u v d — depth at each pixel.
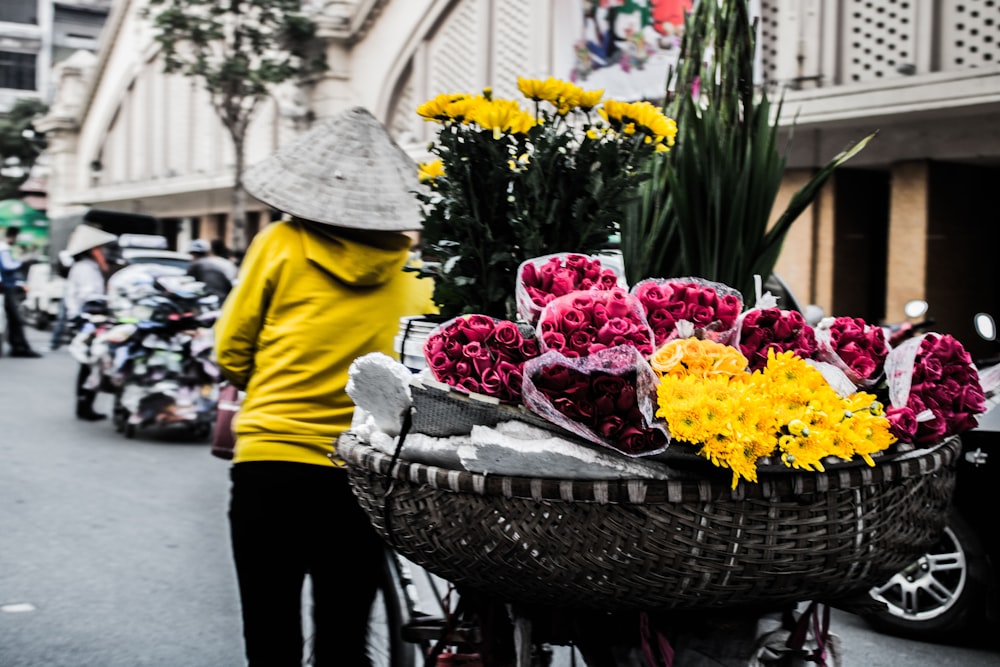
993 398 2.48
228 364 3.21
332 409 3.15
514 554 2.04
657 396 1.98
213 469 8.38
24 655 4.41
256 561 3.16
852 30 11.12
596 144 2.49
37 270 26.09
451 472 2.07
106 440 9.66
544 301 2.21
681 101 3.04
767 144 2.88
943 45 10.40
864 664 4.50
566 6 13.44
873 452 2.04
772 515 1.99
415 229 3.16
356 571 3.21
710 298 2.20
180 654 4.47
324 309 3.13
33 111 44.47
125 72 33.19
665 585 2.01
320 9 20.50
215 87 19.67
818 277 12.08
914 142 11.00
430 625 2.89
